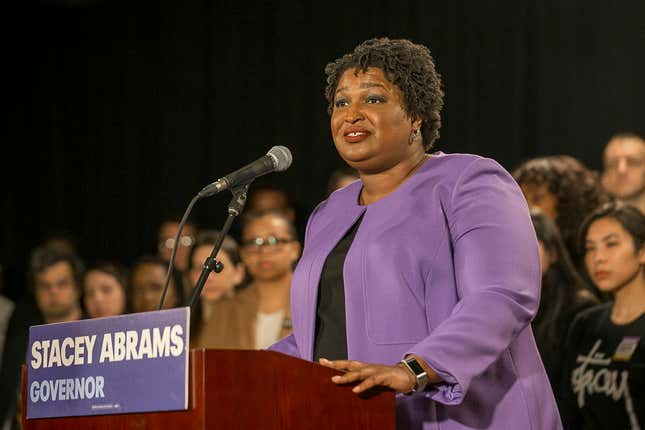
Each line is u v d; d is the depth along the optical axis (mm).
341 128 4270
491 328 3590
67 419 3434
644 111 9406
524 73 10008
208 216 12211
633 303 7328
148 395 3135
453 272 3932
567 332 7609
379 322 3930
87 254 13438
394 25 10852
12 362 10047
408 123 4277
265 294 8695
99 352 3330
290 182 11531
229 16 12359
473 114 10227
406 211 4086
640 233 7375
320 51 11484
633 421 6977
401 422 3877
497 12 10164
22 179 13992
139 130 13172
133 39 13297
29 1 14000
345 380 3307
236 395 3086
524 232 3908
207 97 12531
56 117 13844
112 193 13336
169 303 9305
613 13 9586
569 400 7395
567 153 9758
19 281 13766
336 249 4234
